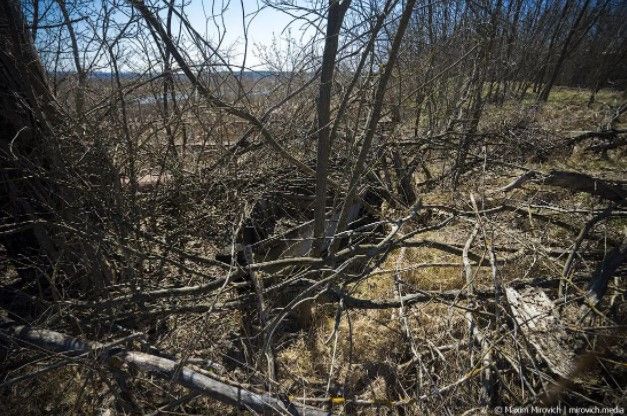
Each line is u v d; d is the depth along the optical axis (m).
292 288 2.86
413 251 3.91
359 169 2.70
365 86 3.09
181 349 2.74
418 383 2.19
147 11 2.13
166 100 3.19
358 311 3.12
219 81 2.96
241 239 3.36
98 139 2.59
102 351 2.08
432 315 2.88
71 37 2.55
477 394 2.12
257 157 4.05
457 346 2.30
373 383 2.46
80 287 3.03
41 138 2.58
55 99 2.67
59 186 2.65
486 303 2.58
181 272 3.46
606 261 2.59
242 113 2.62
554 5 12.57
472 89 5.35
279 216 3.93
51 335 2.24
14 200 2.73
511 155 5.72
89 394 2.48
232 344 2.87
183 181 3.60
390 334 2.81
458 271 3.50
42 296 2.78
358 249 2.88
